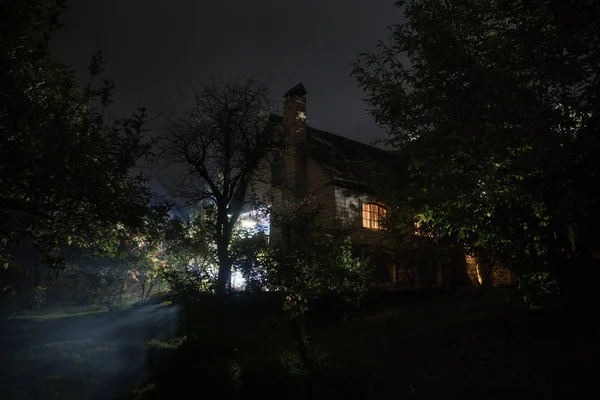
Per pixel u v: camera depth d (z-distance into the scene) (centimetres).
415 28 712
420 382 628
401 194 699
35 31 394
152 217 546
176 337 920
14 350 848
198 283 909
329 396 589
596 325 726
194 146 1534
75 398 575
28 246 975
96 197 439
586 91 400
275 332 929
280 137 1703
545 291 802
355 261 1177
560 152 445
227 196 1528
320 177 1852
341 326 1066
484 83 477
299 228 841
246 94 1589
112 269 1574
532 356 670
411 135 667
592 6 402
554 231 805
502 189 621
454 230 852
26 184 412
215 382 623
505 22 693
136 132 502
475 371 649
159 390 600
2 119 370
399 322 1048
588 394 524
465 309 1093
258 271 760
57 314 1406
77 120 521
